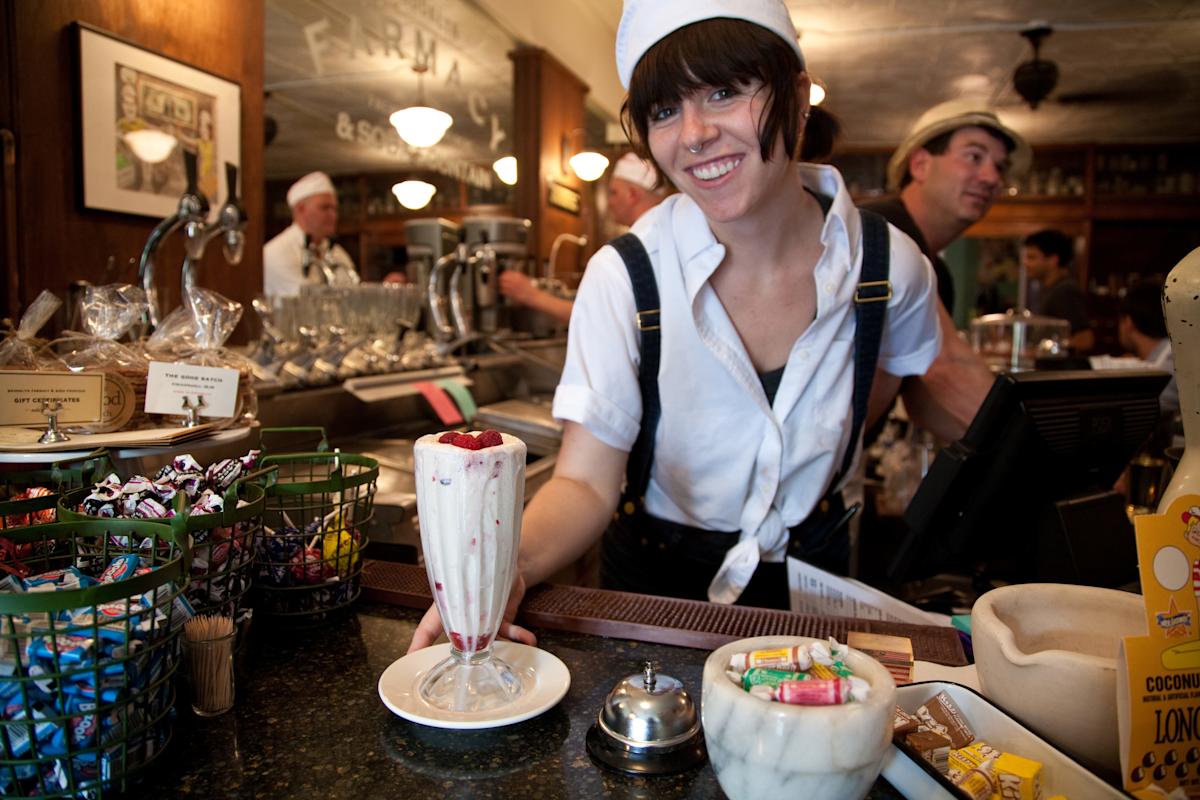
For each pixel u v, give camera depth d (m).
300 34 4.28
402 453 1.86
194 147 2.28
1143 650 0.57
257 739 0.70
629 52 1.08
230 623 0.77
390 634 0.92
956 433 1.59
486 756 0.67
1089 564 1.07
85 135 1.92
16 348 1.07
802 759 0.52
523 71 4.95
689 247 1.25
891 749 0.63
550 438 2.29
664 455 1.34
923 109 7.14
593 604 0.97
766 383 1.30
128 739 0.62
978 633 0.68
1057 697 0.61
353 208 7.15
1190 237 7.96
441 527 0.71
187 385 1.08
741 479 1.32
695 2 1.00
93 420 1.02
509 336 3.48
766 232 1.22
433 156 4.79
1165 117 7.21
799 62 1.06
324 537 0.94
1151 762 0.56
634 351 1.27
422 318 3.17
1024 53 5.68
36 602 0.56
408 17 4.17
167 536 0.69
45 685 0.59
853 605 1.10
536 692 0.75
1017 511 1.09
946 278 2.36
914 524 1.09
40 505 0.79
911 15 5.00
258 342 2.02
